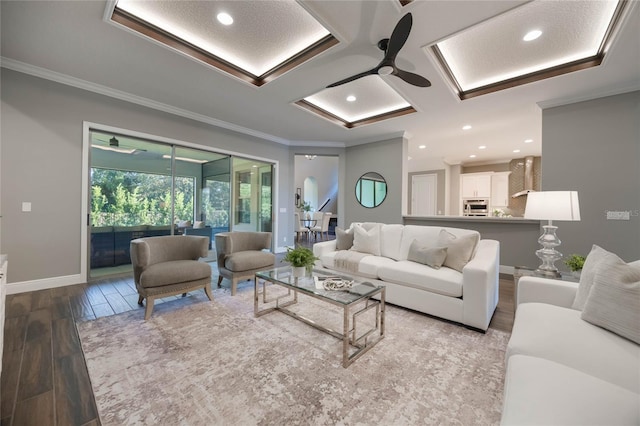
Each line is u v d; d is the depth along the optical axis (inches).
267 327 90.0
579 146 137.1
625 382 38.4
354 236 144.8
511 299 121.9
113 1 79.4
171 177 174.1
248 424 50.0
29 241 121.0
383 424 50.2
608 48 98.4
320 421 50.8
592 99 134.0
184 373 65.0
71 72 121.6
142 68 116.7
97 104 137.6
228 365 68.4
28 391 58.1
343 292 79.4
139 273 101.4
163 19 93.4
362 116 192.4
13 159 116.3
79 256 134.3
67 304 107.9
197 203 189.5
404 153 213.5
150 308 96.3
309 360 70.9
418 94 138.5
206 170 193.2
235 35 101.7
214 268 180.1
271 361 70.2
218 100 151.4
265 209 232.8
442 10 80.5
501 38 100.3
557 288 70.2
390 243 134.5
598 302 52.4
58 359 70.1
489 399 56.7
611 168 129.7
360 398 56.9
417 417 51.9
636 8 77.9
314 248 150.5
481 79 134.0
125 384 60.9
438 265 106.0
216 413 52.7
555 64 118.3
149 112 156.6
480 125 189.9
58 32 93.2
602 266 55.6
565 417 29.9
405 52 102.1
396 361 70.9
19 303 107.8
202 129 182.7
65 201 129.6
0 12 82.8
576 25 92.3
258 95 143.8
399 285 109.2
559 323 53.6
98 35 94.7
